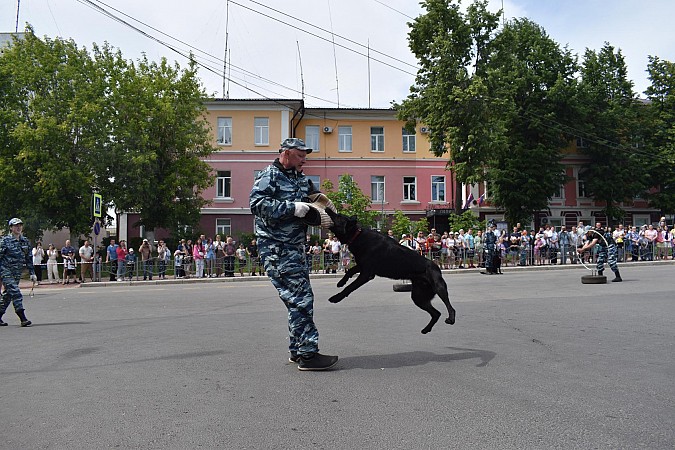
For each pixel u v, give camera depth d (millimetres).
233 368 5230
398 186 38344
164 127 28250
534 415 3766
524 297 11297
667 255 27969
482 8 30328
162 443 3340
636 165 40156
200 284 19203
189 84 29406
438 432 3457
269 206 4926
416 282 5898
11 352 6324
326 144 37875
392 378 4770
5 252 8633
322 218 5078
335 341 6543
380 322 8133
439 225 38031
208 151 30250
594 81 41750
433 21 30359
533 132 37688
